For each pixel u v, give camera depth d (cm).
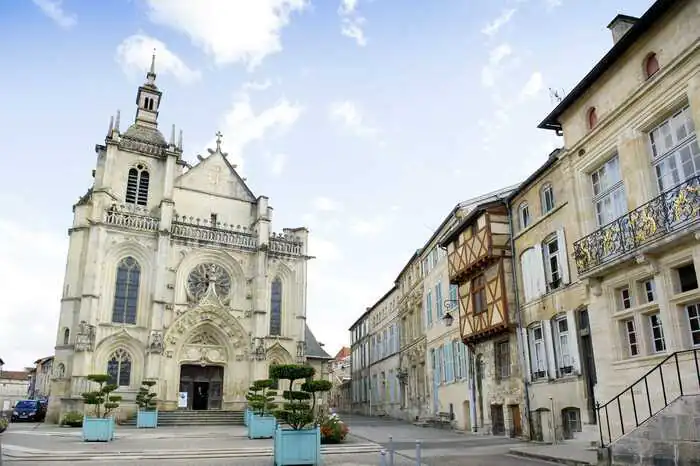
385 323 4606
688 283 1211
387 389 4438
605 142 1468
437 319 3092
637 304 1332
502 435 2184
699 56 1173
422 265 3484
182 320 3606
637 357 1324
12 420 3491
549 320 1866
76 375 3197
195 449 1703
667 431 1027
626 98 1380
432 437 2161
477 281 2402
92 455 1550
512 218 2188
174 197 4031
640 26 1316
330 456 1566
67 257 3628
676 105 1248
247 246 4012
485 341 2341
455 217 2786
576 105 1608
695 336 1186
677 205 1159
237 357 3725
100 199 3619
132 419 3244
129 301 3553
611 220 1467
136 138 4078
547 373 1859
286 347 3919
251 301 3903
